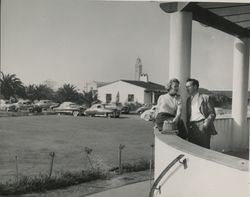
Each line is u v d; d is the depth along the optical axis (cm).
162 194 473
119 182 586
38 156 614
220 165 393
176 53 574
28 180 580
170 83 571
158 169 503
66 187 579
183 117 577
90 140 644
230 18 662
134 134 653
